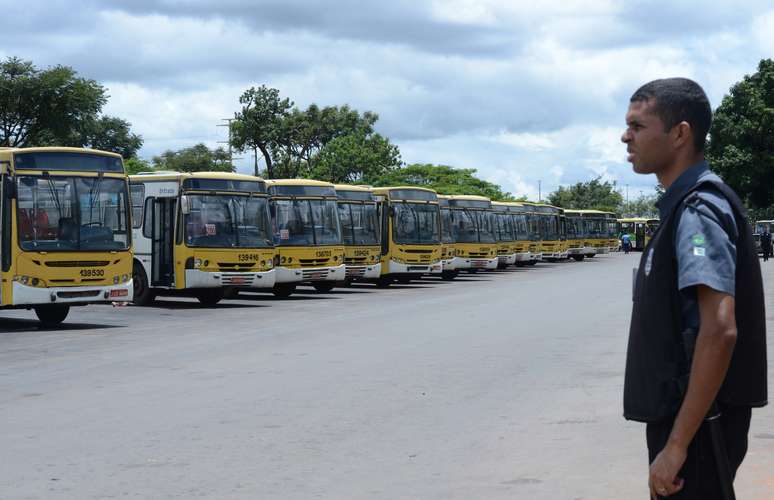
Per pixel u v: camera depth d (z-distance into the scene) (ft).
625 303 85.71
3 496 22.79
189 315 79.00
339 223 103.45
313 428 30.58
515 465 25.64
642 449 27.48
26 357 50.62
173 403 35.40
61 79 207.41
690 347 10.58
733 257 10.46
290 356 49.08
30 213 64.34
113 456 26.91
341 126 288.92
